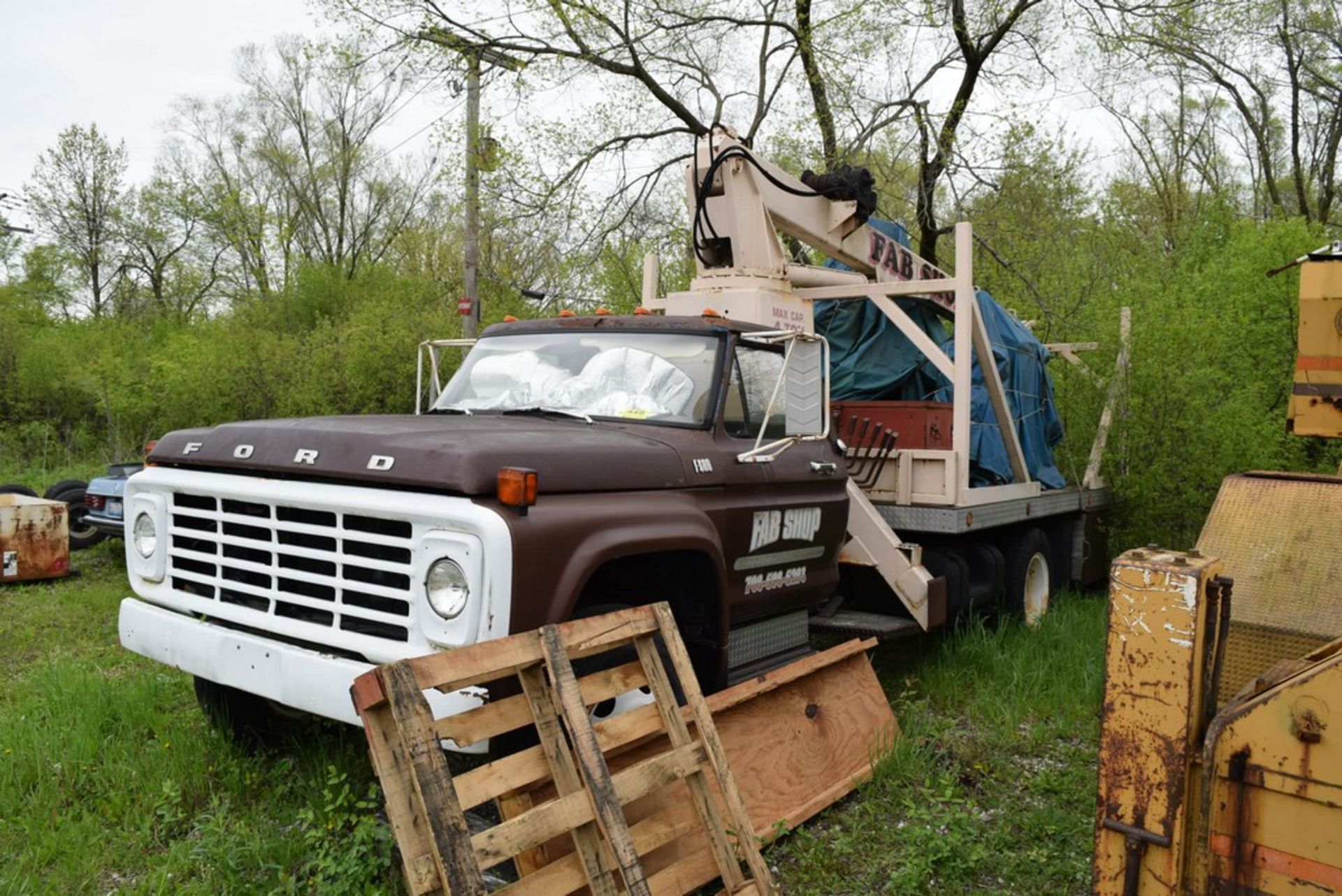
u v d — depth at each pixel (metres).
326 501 3.83
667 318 5.33
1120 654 2.85
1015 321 9.05
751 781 4.25
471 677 3.04
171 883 3.84
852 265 7.75
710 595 4.59
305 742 5.07
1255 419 9.06
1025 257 14.13
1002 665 6.52
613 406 4.92
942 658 6.71
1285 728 2.58
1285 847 2.59
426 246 29.61
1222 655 2.85
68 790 4.57
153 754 4.83
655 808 3.69
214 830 4.01
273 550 4.05
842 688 5.03
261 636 4.12
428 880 2.74
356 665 3.70
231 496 4.18
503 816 3.23
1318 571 3.46
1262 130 23.08
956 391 6.99
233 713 4.89
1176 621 2.77
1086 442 9.93
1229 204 16.22
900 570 6.45
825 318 8.45
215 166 32.66
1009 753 5.31
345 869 3.62
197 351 17.41
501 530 3.49
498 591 3.46
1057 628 7.45
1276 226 10.84
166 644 4.33
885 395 8.02
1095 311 10.58
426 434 3.91
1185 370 9.20
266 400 15.11
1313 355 4.79
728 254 6.82
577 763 3.26
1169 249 19.66
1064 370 10.32
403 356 14.50
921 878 3.91
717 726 4.26
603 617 3.50
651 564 4.56
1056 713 5.87
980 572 7.42
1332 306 4.73
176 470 4.56
